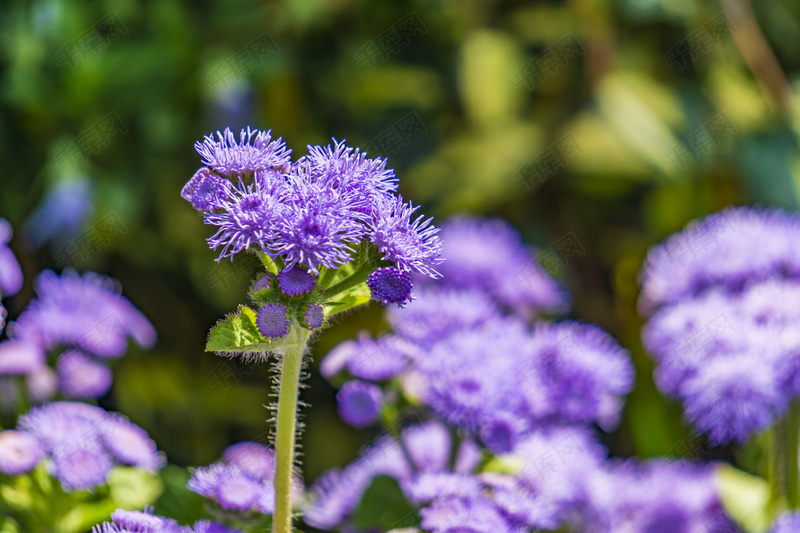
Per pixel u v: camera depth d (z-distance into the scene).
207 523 0.67
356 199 0.62
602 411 0.79
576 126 1.28
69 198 1.10
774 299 0.78
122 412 1.17
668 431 1.23
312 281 0.61
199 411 1.24
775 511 0.77
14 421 0.75
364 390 0.74
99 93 1.13
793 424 0.77
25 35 1.11
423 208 1.28
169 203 1.20
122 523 0.65
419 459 0.75
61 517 0.70
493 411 0.72
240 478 0.68
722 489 0.81
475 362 0.74
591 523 0.77
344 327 1.20
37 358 0.75
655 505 0.82
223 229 0.61
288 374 0.63
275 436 0.64
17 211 1.11
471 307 0.78
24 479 0.70
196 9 1.21
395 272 0.61
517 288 0.92
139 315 0.79
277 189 0.61
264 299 0.62
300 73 1.23
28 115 1.13
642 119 1.28
